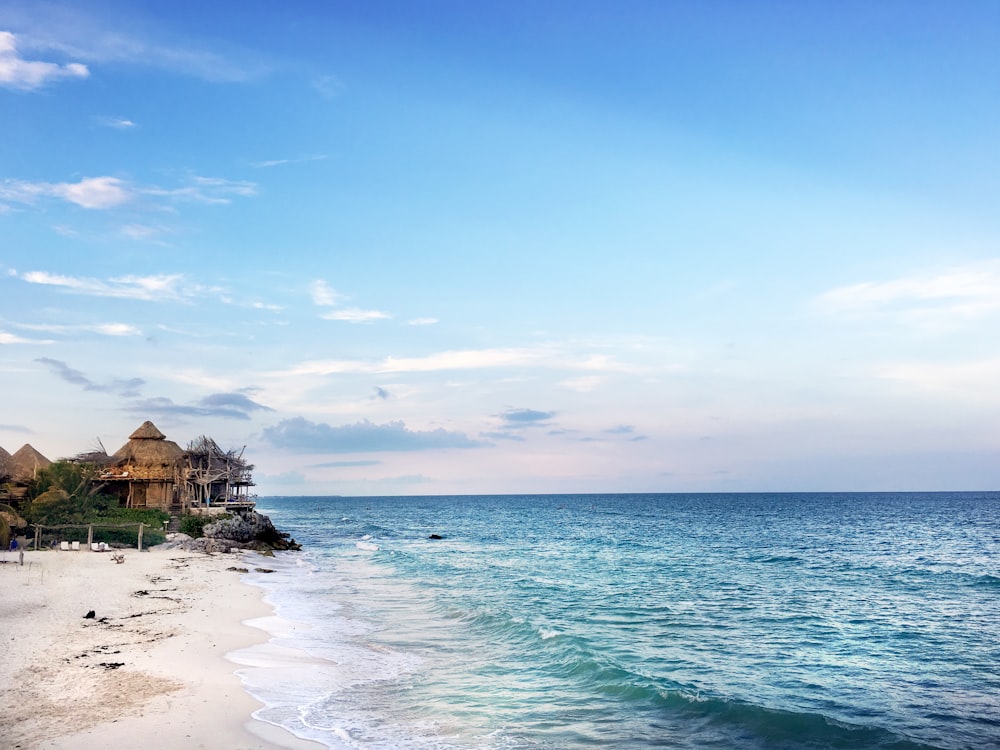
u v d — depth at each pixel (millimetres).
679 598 37969
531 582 44312
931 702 19281
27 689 16453
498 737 15711
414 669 21547
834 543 79688
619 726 16641
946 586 43219
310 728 15469
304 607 32094
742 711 17531
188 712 15523
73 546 49094
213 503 79688
